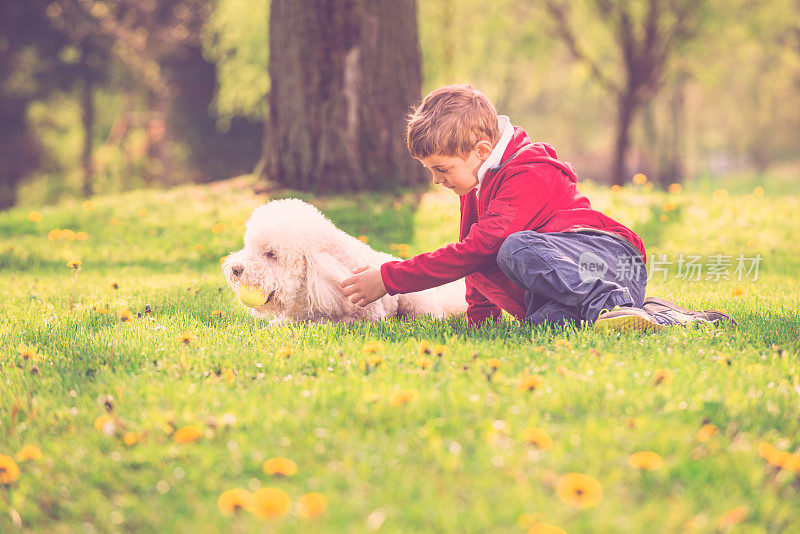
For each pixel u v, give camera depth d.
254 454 1.82
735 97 38.72
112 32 24.09
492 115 3.19
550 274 3.00
